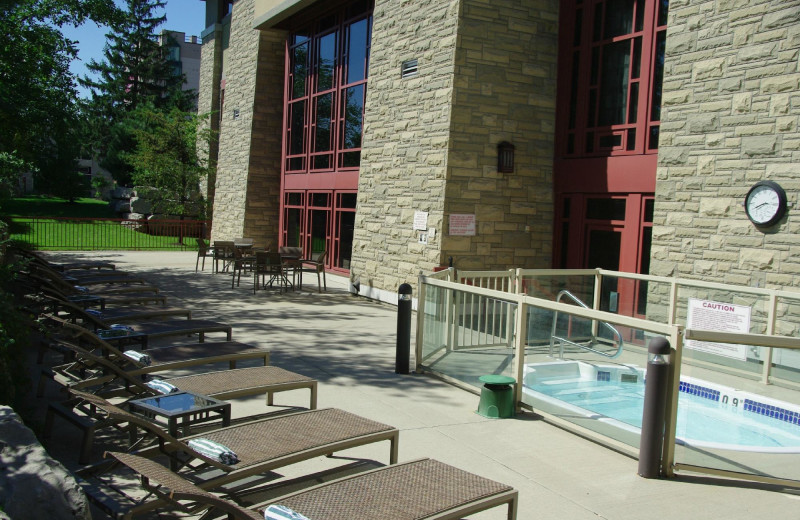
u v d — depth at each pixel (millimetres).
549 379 6078
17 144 12609
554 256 12234
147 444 4438
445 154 11336
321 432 4203
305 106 18031
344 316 11383
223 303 12258
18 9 12883
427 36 11961
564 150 12023
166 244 25750
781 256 7953
